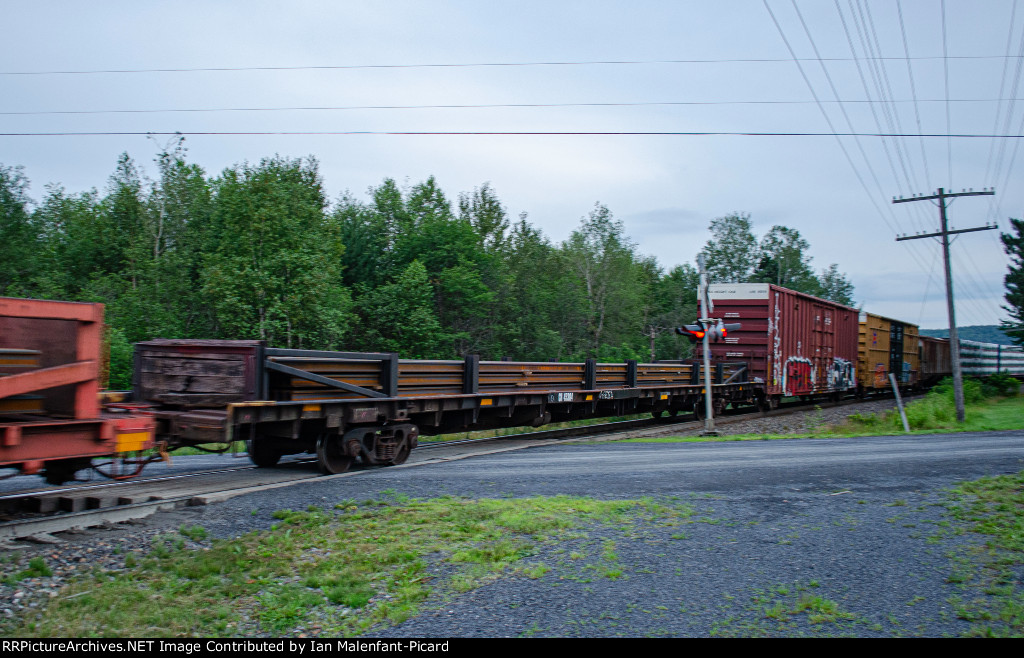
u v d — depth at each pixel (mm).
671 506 7359
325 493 8008
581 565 5418
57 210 42219
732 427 18719
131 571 5293
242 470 10266
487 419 14203
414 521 6707
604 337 44938
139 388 9461
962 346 44969
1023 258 45750
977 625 4219
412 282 29984
